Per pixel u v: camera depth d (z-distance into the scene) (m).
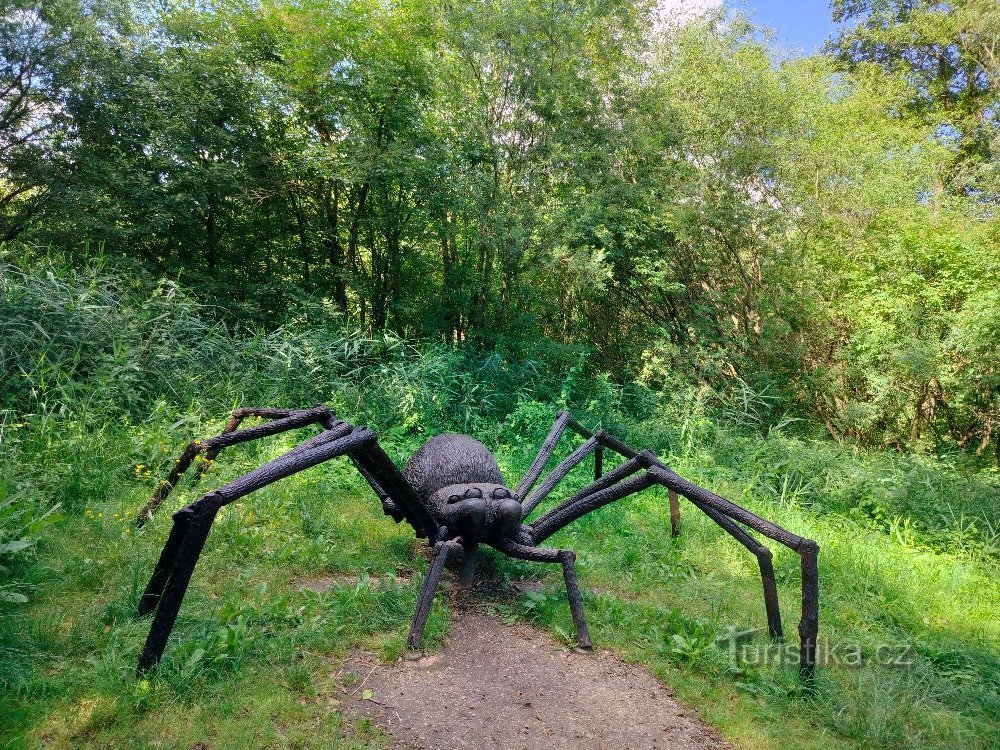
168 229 9.29
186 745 2.06
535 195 9.72
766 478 7.13
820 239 11.09
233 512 4.02
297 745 2.15
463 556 3.54
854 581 4.52
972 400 10.51
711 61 11.10
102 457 4.55
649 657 3.08
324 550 3.87
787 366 11.38
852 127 11.20
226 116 9.66
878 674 3.17
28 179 8.65
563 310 11.99
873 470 7.33
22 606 2.77
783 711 2.73
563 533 4.89
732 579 4.36
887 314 10.28
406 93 9.38
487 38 9.05
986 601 4.63
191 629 2.71
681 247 11.52
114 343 5.97
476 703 2.55
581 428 4.95
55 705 2.14
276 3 9.51
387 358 8.87
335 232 10.53
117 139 9.20
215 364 7.07
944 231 10.25
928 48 15.66
